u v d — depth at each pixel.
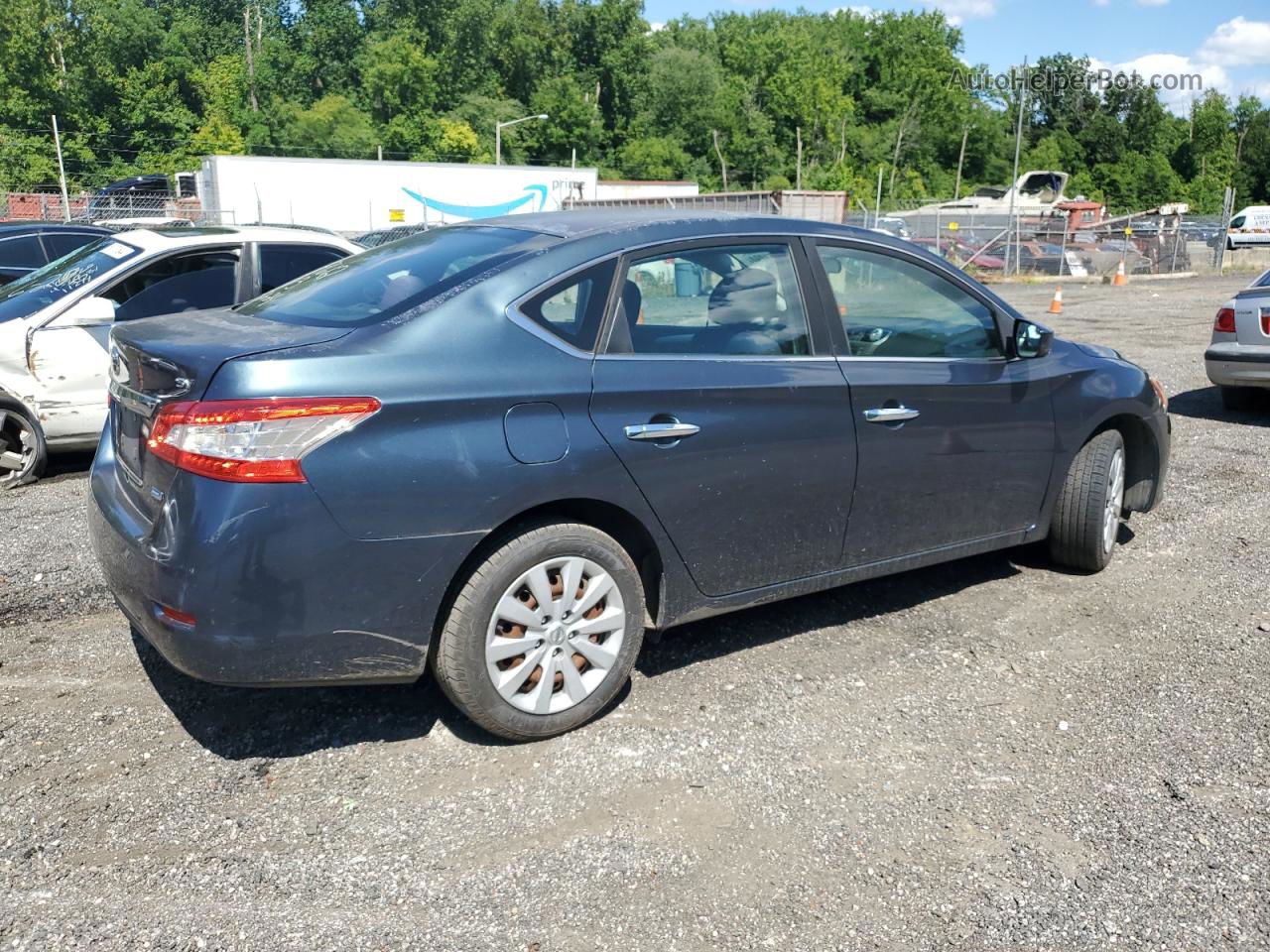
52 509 6.07
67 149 63.88
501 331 3.28
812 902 2.67
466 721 3.57
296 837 2.92
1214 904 2.67
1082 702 3.77
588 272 3.48
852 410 3.94
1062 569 5.15
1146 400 5.07
